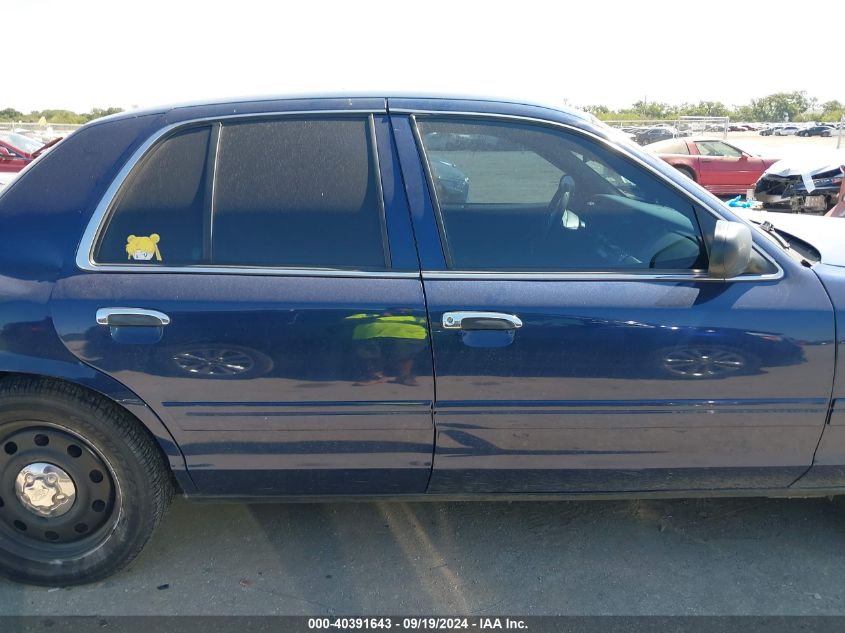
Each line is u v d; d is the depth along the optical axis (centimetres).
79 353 214
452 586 245
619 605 235
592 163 233
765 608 233
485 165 230
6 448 232
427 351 216
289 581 248
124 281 216
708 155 1435
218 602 237
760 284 223
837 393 225
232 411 222
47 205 224
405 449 230
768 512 289
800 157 1106
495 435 228
